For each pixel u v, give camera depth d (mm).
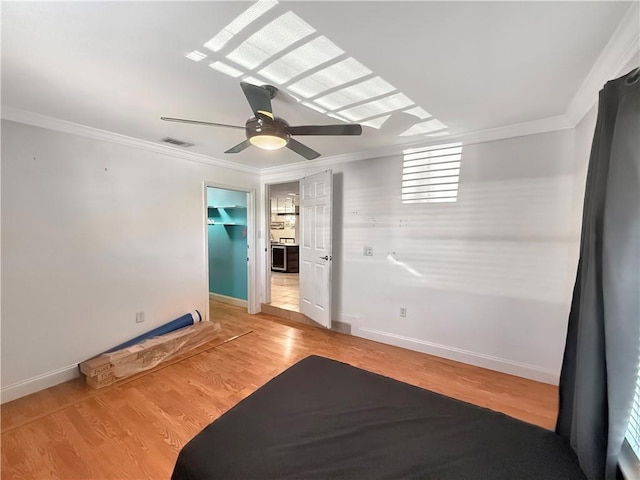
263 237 4566
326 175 3520
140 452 1735
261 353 3109
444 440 1191
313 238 3852
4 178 2172
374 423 1283
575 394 1231
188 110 2209
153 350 2832
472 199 2777
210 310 4715
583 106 2006
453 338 2941
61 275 2482
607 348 1047
